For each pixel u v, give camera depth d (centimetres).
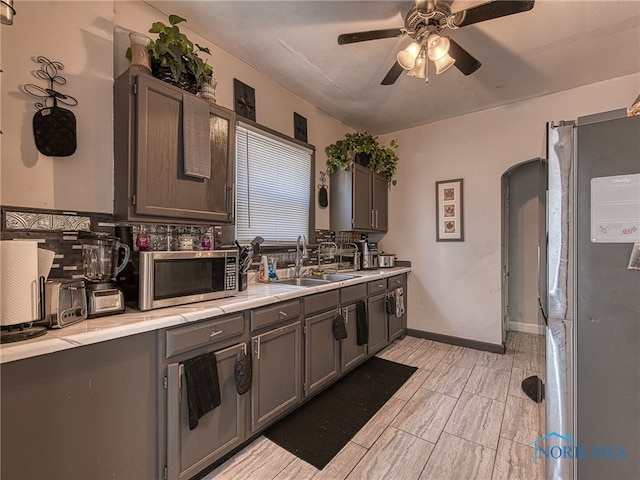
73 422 111
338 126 360
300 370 207
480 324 332
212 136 187
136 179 152
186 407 141
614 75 262
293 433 188
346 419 203
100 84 160
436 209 361
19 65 136
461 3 181
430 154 368
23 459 100
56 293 116
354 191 336
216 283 177
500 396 230
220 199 192
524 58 236
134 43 159
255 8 188
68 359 110
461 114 343
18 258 107
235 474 155
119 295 141
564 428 122
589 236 117
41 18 142
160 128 160
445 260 355
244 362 165
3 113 131
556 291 124
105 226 160
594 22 196
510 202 402
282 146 284
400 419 202
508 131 317
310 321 216
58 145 144
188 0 182
